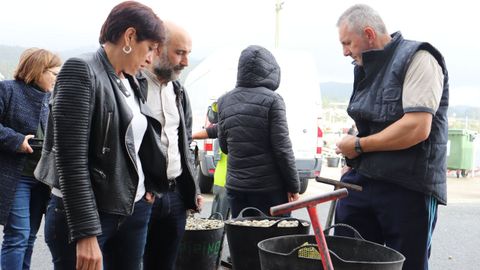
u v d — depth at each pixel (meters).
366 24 2.90
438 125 2.85
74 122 2.04
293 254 2.32
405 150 2.83
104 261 2.53
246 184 3.91
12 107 3.47
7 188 3.41
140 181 2.46
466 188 12.97
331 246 2.73
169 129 2.90
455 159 15.52
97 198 2.17
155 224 3.03
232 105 3.99
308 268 2.30
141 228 2.53
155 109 2.83
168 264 3.09
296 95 9.65
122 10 2.22
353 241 2.70
